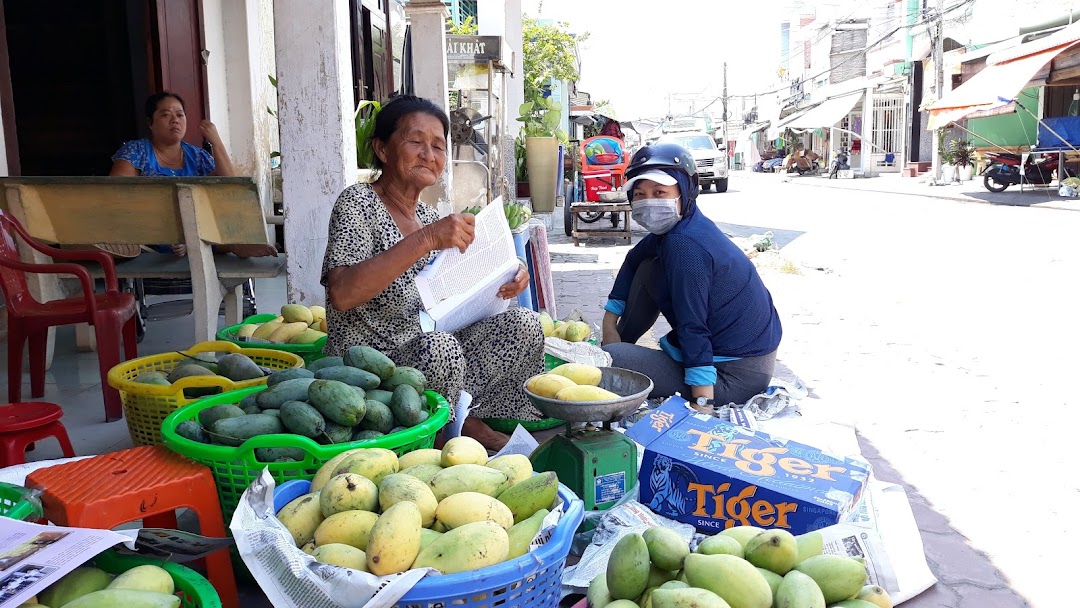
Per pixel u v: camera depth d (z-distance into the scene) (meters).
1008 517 2.98
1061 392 4.57
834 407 4.30
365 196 3.04
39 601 1.67
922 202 19.81
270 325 3.92
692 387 3.57
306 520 1.99
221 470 2.31
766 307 3.69
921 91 32.25
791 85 49.31
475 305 3.10
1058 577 2.55
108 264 4.06
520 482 2.09
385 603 1.66
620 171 12.73
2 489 2.10
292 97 4.53
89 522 1.96
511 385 3.50
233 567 2.43
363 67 12.23
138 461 2.29
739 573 1.83
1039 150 20.20
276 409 2.52
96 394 4.20
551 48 24.25
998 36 24.48
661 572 2.00
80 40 8.10
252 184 4.19
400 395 2.55
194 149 5.88
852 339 5.98
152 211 4.27
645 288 3.95
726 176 26.14
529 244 5.19
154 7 7.76
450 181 7.56
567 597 2.33
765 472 2.54
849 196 23.08
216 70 8.97
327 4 4.43
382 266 2.77
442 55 8.30
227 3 9.15
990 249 11.01
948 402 4.39
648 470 2.70
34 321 3.74
